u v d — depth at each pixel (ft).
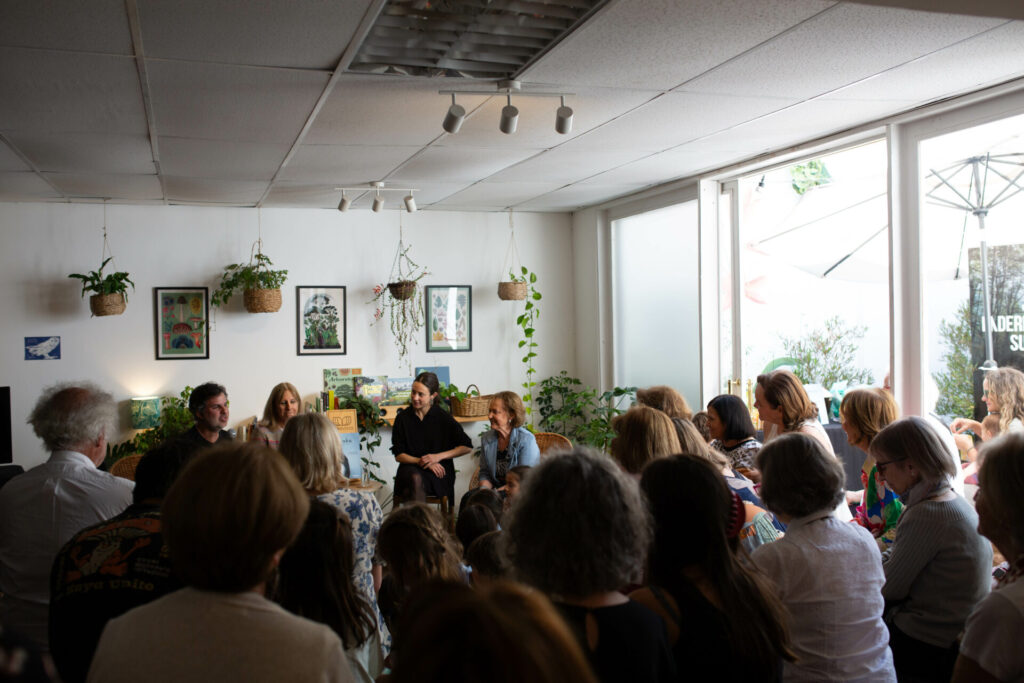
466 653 2.29
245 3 7.70
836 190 15.42
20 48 8.82
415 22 8.59
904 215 13.26
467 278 22.82
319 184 17.88
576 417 23.81
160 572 4.98
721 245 18.06
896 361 13.25
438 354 22.48
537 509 4.50
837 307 15.52
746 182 17.51
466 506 10.87
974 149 12.03
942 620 7.25
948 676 7.18
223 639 3.66
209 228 20.43
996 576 8.30
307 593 5.84
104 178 16.46
